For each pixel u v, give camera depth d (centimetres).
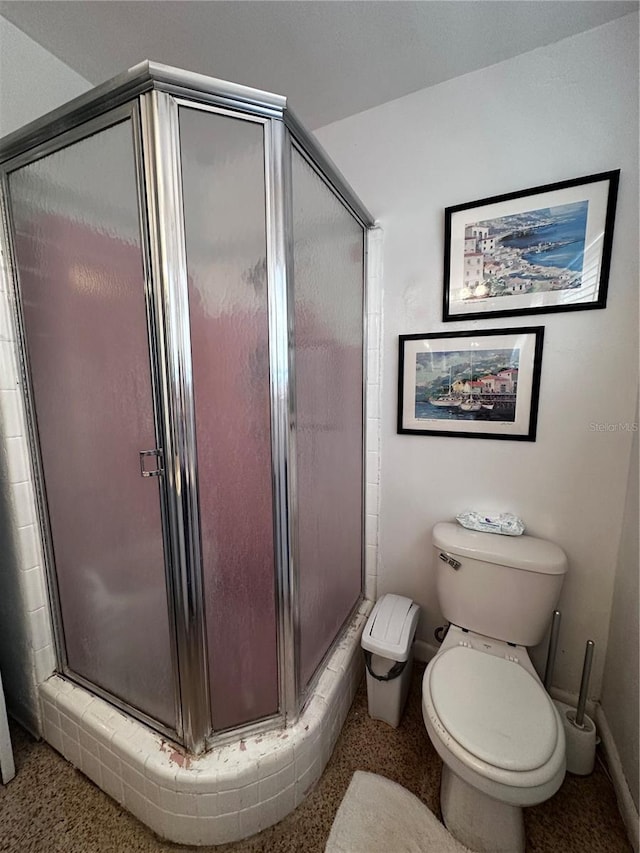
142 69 76
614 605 127
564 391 128
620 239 116
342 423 143
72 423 109
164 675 105
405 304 150
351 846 101
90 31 114
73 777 119
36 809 111
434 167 140
